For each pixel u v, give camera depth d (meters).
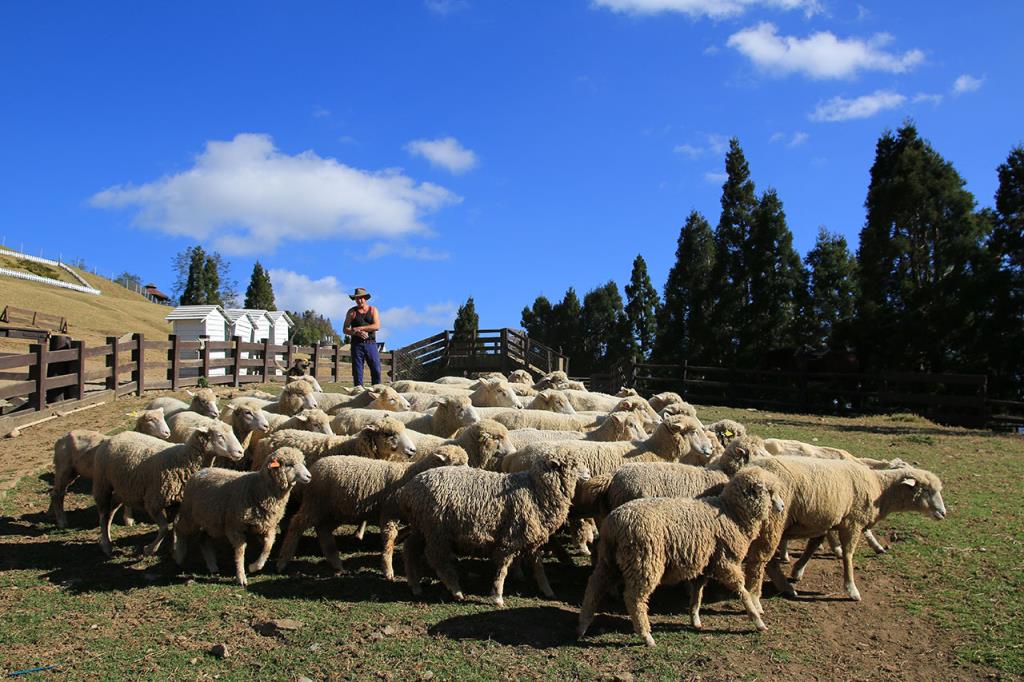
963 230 32.09
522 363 33.41
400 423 9.21
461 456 8.39
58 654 6.19
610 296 74.81
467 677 5.93
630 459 9.17
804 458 8.55
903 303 32.78
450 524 7.42
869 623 7.31
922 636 7.00
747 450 8.34
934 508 8.67
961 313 29.08
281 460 7.70
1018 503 11.18
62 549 8.79
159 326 62.34
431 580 7.99
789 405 27.58
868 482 8.26
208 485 7.97
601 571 6.81
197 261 101.12
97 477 8.93
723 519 6.89
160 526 8.62
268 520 7.79
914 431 19.81
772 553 7.45
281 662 6.11
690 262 47.53
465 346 34.62
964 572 8.38
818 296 42.72
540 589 7.84
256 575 7.98
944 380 24.30
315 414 10.59
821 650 6.68
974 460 14.96
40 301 56.03
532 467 7.75
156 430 10.63
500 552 7.45
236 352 23.78
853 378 29.34
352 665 6.07
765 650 6.62
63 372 17.58
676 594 8.00
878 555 9.12
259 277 89.75
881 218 33.75
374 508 8.05
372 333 18.08
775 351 35.41
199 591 7.47
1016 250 29.50
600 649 6.50
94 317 56.69
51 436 14.25
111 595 7.37
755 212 42.16
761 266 40.91
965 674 6.26
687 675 6.10
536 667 6.13
